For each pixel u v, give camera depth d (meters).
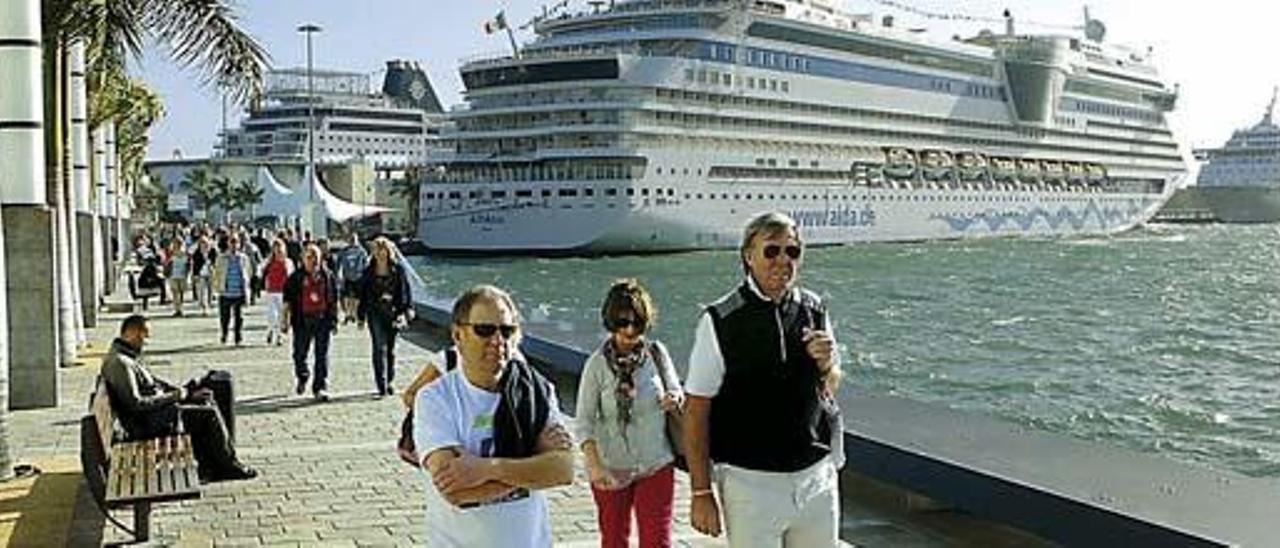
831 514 4.02
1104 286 53.38
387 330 12.80
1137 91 97.44
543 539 3.58
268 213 75.00
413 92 123.56
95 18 13.63
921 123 81.25
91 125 26.86
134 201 80.38
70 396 12.72
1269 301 44.59
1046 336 32.38
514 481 3.39
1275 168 146.38
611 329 5.43
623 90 67.62
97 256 24.39
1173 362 26.19
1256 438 16.56
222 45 13.70
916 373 24.33
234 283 18.38
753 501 3.91
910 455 7.14
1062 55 89.06
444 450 3.38
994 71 86.19
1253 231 120.31
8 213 11.87
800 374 3.91
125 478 6.52
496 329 3.47
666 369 5.50
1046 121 88.50
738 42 71.00
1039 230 89.81
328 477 8.66
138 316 7.80
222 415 8.80
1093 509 5.81
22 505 7.53
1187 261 71.81
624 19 71.62
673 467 5.52
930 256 75.12
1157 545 5.45
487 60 71.56
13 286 11.84
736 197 71.44
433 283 56.62
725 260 69.81
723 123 70.56
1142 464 6.78
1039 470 6.60
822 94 75.12
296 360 12.85
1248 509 5.70
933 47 81.38
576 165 68.19
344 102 108.69
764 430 3.89
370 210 77.81
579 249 68.56
